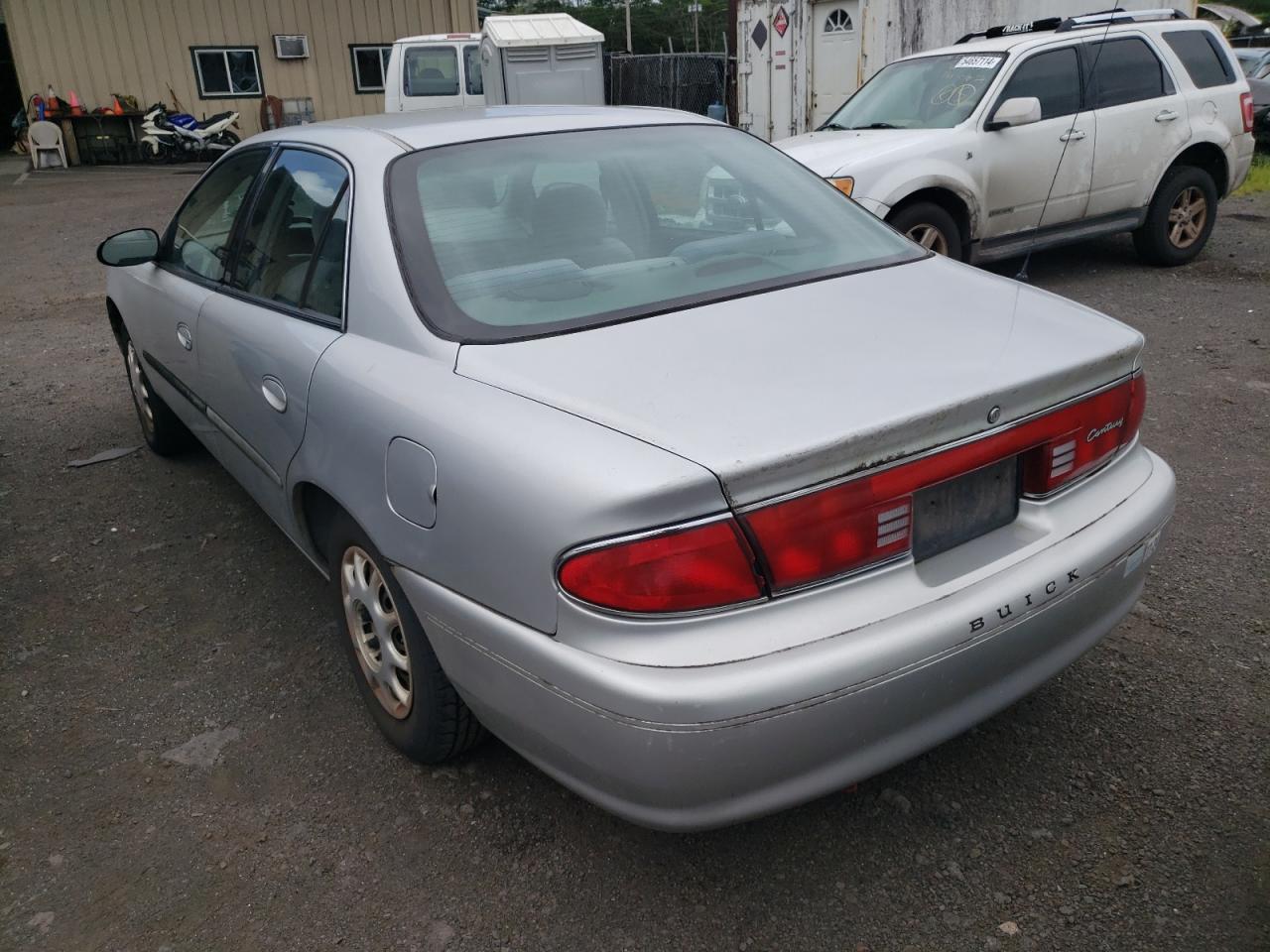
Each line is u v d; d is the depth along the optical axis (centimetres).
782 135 1266
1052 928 216
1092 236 757
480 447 207
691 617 184
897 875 233
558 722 198
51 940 226
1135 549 241
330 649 336
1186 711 281
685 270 272
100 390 625
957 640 203
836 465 193
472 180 281
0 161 2280
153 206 1424
